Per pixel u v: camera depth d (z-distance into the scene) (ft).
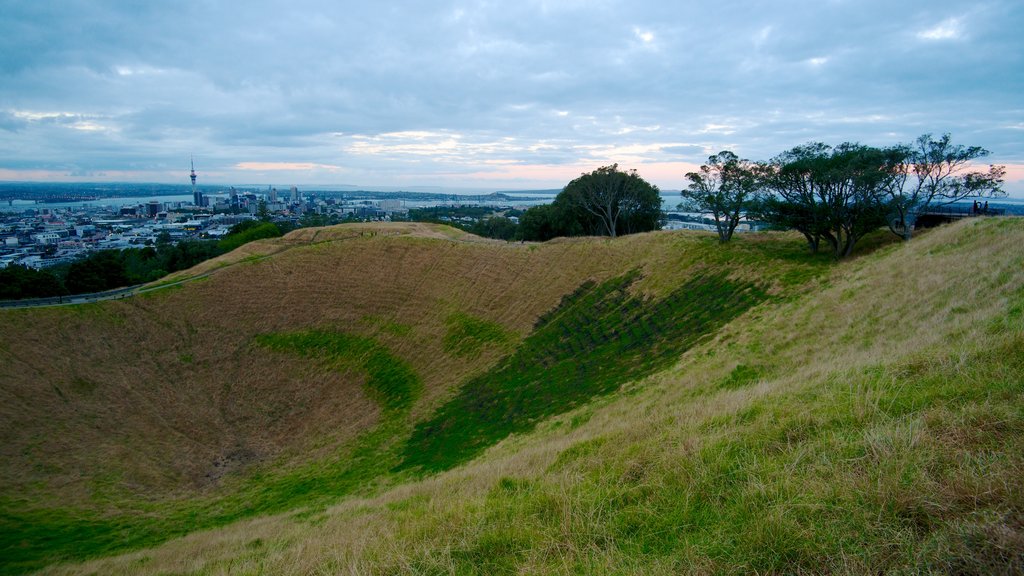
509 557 20.31
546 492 26.23
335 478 88.17
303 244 193.67
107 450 101.55
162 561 50.21
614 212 215.72
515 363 117.08
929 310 53.93
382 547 24.21
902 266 77.30
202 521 78.64
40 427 103.45
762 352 64.34
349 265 170.19
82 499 86.74
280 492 86.38
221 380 128.88
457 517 25.32
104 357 126.82
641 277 133.59
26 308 130.21
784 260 110.11
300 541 37.78
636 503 22.65
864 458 20.68
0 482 88.48
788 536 16.89
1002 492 16.67
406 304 154.51
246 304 153.17
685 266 127.75
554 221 226.99
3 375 111.34
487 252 168.96
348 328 147.43
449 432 93.35
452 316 146.10
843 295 74.64
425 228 216.33
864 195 100.63
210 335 141.79
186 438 109.09
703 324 93.97
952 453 19.61
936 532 15.75
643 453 28.37
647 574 16.94
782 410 29.86
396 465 86.07
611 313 122.93
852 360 43.16
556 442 52.47
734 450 25.26
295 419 116.37
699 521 19.77
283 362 135.74
